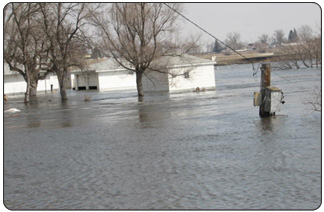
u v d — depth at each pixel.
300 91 37.50
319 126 18.22
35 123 27.98
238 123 21.16
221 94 43.56
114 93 59.41
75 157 15.67
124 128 22.53
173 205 9.70
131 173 12.73
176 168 12.92
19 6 47.59
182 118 25.17
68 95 61.94
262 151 14.35
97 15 47.78
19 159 15.96
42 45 54.56
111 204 10.08
